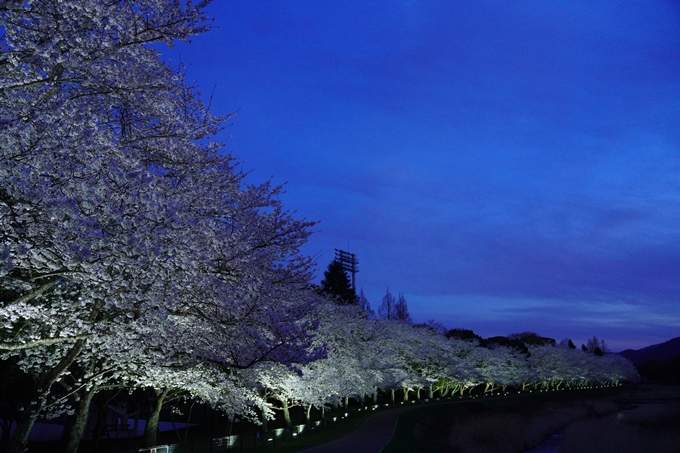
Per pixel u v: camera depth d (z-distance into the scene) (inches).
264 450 871.1
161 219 382.0
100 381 590.6
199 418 1841.8
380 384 1855.3
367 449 904.3
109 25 387.2
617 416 2482.8
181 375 652.1
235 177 576.4
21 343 454.6
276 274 596.4
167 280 428.8
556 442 1788.9
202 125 536.1
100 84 408.8
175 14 425.1
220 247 471.8
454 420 1902.1
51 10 367.2
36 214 333.7
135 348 500.1
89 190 348.5
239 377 725.3
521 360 3499.0
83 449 1008.2
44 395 504.1
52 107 345.4
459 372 2464.3
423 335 2394.2
